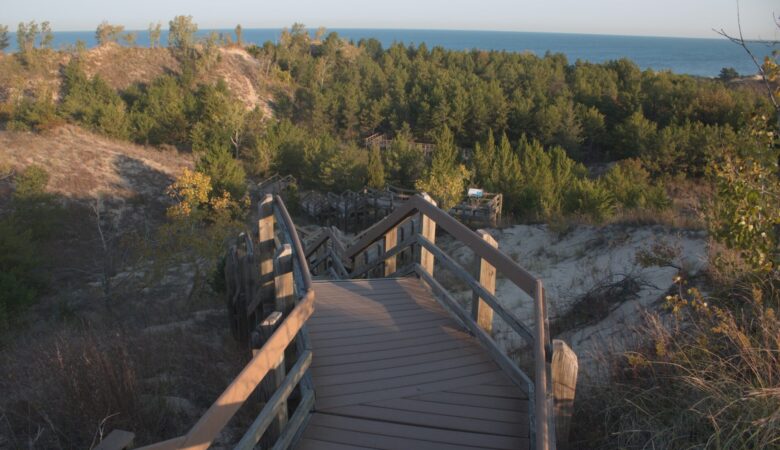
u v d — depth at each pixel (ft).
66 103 137.80
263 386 12.00
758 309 13.28
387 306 17.25
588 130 156.76
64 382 12.82
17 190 80.69
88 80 172.96
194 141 130.93
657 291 21.09
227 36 251.19
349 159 110.32
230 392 7.19
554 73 215.51
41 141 111.55
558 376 9.75
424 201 17.89
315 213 98.89
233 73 219.00
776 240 13.80
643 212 40.52
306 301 9.82
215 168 91.09
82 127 130.00
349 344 14.48
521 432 10.70
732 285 15.78
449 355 13.97
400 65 242.78
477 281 14.58
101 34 215.72
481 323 14.85
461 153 138.82
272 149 126.41
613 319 20.48
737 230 13.96
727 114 142.41
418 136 182.60
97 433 11.95
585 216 44.80
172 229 60.39
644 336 13.99
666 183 112.57
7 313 44.27
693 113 150.41
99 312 47.09
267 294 15.42
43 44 192.03
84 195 92.79
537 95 179.01
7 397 13.76
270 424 9.98
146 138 135.54
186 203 75.46
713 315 13.88
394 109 184.65
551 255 40.16
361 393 12.06
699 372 11.18
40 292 58.75
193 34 226.58
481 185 104.06
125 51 213.05
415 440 10.45
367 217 96.73
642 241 34.47
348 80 223.10
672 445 10.28
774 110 13.91
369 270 23.91
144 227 87.71
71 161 104.78
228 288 21.47
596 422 11.80
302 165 122.11
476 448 10.20
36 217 76.54
